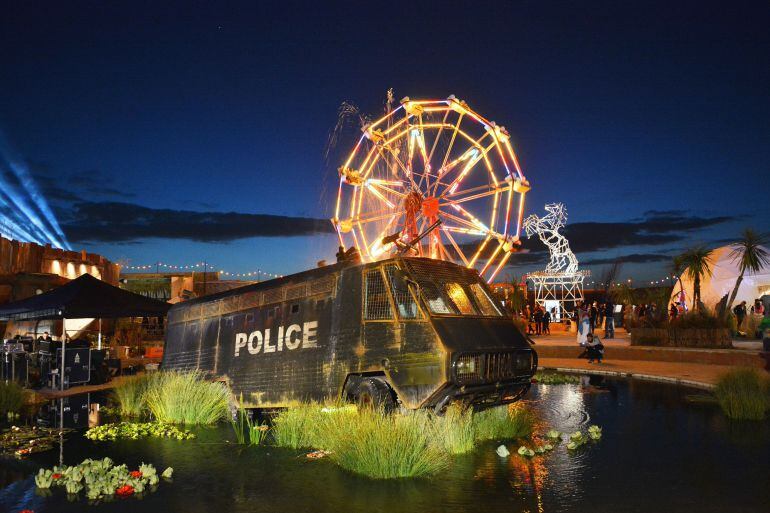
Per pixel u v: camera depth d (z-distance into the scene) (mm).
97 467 6203
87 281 13703
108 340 23281
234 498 5508
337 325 8555
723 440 7973
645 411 10438
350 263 8828
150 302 14570
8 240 21281
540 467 6562
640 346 21375
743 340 24297
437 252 27906
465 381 7309
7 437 8406
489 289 9031
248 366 9875
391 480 6078
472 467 6570
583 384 14891
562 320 43031
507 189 26891
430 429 7125
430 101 27891
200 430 9031
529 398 12320
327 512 5078
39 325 20609
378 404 7734
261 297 9992
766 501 5367
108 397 12586
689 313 22094
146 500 5488
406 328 7641
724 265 30328
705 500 5395
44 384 14547
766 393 10094
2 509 5273
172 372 10820
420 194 28000
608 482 5961
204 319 11039
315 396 8680
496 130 26516
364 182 28844
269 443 7965
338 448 6695
